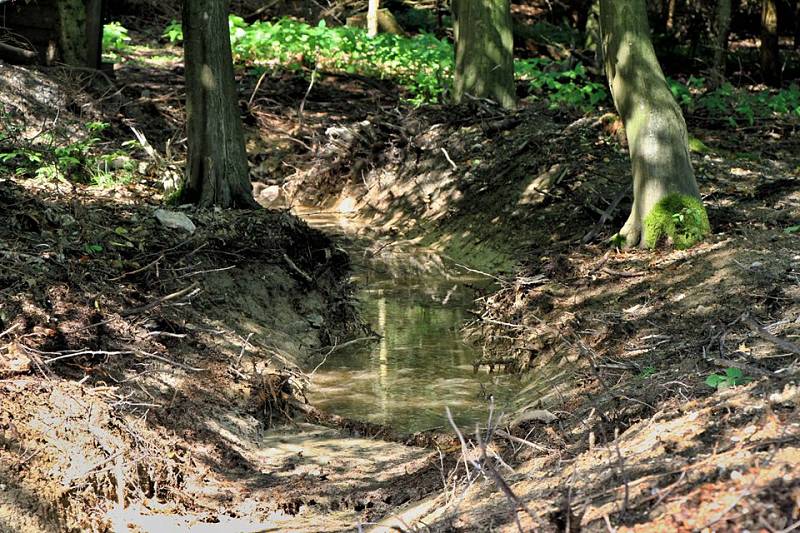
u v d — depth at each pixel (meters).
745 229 11.45
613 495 4.82
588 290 10.76
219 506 6.71
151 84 20.00
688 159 11.55
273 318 10.12
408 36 28.83
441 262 14.09
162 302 8.81
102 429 6.91
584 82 21.70
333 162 18.25
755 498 4.17
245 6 29.83
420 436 8.04
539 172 14.83
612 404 7.28
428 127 17.80
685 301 9.62
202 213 11.27
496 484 6.04
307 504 6.76
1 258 8.31
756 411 5.30
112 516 6.33
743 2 35.31
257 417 8.34
